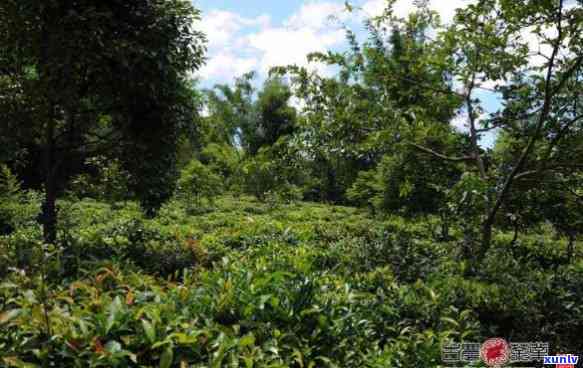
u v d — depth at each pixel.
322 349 3.04
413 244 5.66
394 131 6.36
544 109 5.72
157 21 6.30
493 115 7.00
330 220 17.16
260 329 2.95
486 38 6.19
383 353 3.19
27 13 5.88
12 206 11.49
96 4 6.20
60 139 7.85
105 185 7.92
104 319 2.61
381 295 3.97
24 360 2.46
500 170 6.55
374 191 12.92
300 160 6.97
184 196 19.20
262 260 4.00
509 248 7.13
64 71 5.98
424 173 7.48
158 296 3.01
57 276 3.98
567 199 7.07
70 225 10.00
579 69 5.82
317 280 3.65
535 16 5.86
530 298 4.33
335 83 6.80
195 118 7.46
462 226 6.45
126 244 6.21
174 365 2.51
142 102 6.79
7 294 3.13
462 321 3.82
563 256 7.97
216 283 3.39
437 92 6.91
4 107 6.56
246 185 20.70
